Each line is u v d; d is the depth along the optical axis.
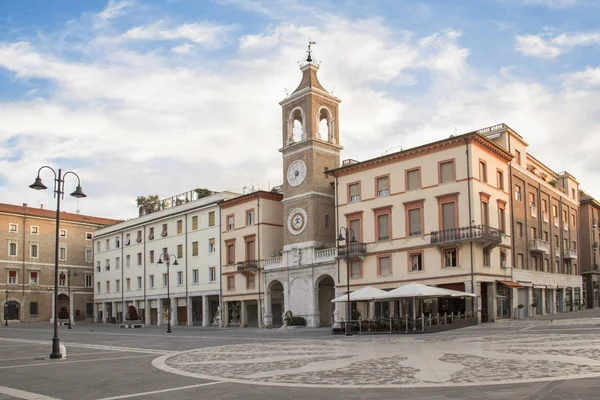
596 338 25.73
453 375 15.78
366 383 14.97
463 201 44.56
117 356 26.09
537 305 54.97
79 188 27.67
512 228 50.97
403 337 33.84
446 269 45.06
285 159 60.38
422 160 47.59
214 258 68.62
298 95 59.69
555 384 13.45
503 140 52.69
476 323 42.12
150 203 94.19
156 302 79.56
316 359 21.72
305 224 56.84
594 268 75.31
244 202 64.88
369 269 50.53
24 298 91.81
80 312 97.88
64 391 15.55
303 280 56.28
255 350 27.23
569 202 69.75
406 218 48.19
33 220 94.62
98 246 95.12
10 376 19.19
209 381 16.48
